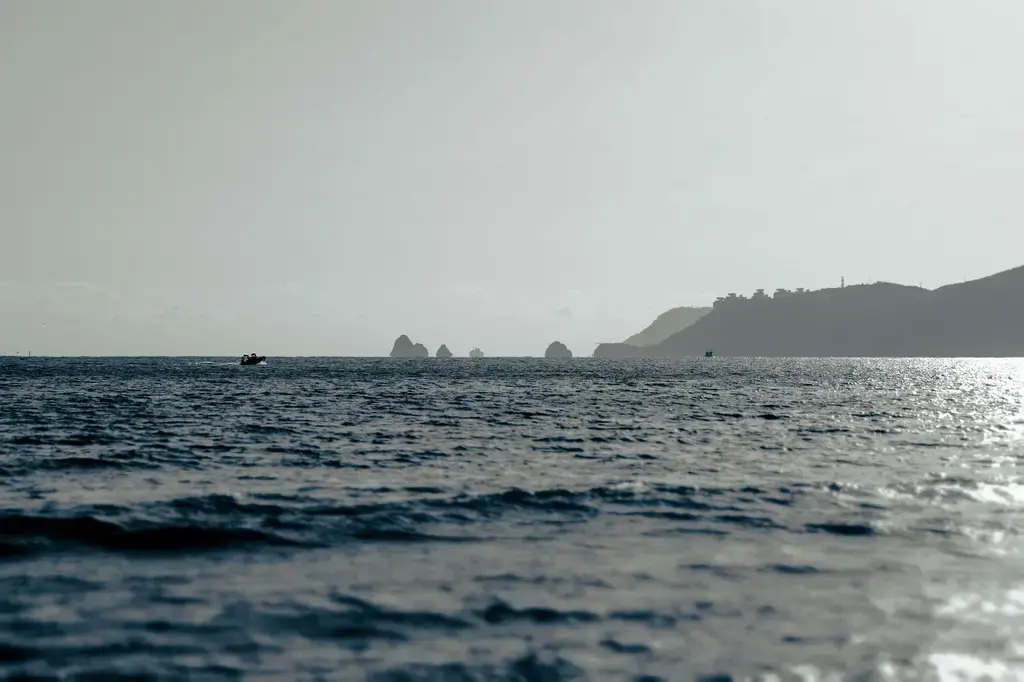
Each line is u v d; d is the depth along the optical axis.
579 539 18.73
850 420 54.53
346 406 67.31
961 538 18.70
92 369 187.00
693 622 12.81
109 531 19.33
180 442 39.88
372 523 20.47
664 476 28.72
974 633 12.20
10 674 10.72
